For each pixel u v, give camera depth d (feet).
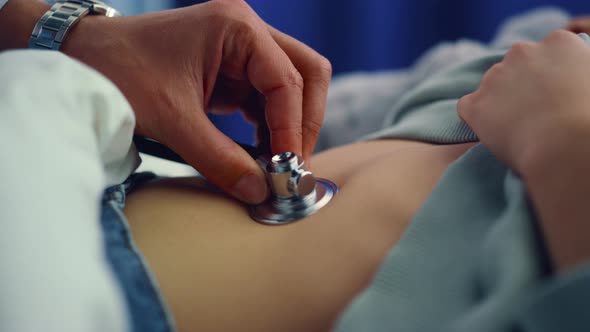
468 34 7.28
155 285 1.14
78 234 0.79
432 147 1.74
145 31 1.83
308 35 6.66
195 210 1.58
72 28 1.88
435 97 2.28
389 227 1.30
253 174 1.65
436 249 1.11
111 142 1.31
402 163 1.58
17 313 0.69
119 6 4.56
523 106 1.20
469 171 1.29
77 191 0.87
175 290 1.30
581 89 1.11
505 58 1.44
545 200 0.93
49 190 0.81
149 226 1.51
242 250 1.38
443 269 1.07
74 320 0.71
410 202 1.36
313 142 2.01
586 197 0.86
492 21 7.23
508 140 1.18
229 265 1.33
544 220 0.92
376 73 7.18
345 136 4.31
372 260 1.22
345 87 4.71
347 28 6.84
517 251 0.90
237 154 1.69
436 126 1.99
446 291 1.02
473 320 0.85
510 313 0.81
